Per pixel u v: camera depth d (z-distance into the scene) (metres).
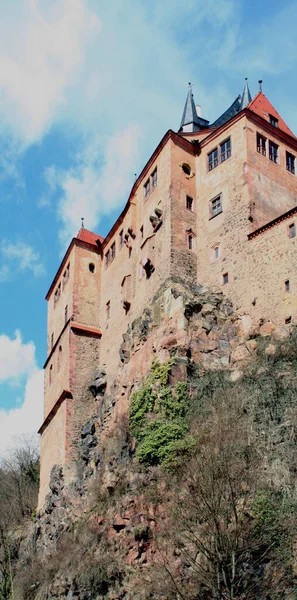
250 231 43.78
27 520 57.50
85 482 45.88
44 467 54.72
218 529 28.39
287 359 37.19
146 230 49.91
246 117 47.09
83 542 37.97
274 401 34.88
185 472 34.53
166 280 45.16
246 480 31.36
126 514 35.97
